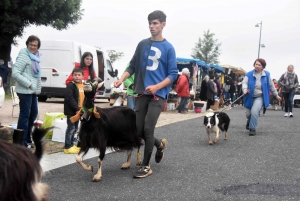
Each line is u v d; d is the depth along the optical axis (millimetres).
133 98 8141
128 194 4277
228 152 6789
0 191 1793
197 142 7883
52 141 7242
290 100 13969
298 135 8875
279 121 12102
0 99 7828
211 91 16438
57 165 5500
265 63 8656
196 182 4797
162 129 9617
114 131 4969
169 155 6449
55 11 20766
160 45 5059
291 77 13906
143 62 5062
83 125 4719
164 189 4488
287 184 4730
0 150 1875
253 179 4953
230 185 4672
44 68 15602
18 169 1865
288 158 6289
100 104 17328
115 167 5559
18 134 4816
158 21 5016
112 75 17844
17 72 5820
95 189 4441
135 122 5254
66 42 15461
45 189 2123
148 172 5062
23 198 1891
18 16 18828
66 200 4023
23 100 5926
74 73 6043
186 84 14438
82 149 4801
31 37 6027
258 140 8156
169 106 15883
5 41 20156
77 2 22047
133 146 5297
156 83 5008
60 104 15750
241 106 21688
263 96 8703
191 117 13242
